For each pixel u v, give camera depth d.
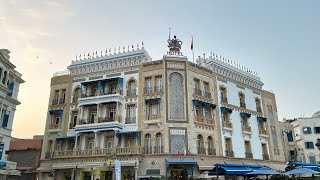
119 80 39.38
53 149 40.00
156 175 33.34
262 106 48.50
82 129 37.44
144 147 35.38
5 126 33.09
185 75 38.44
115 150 34.69
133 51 40.31
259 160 43.03
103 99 38.00
